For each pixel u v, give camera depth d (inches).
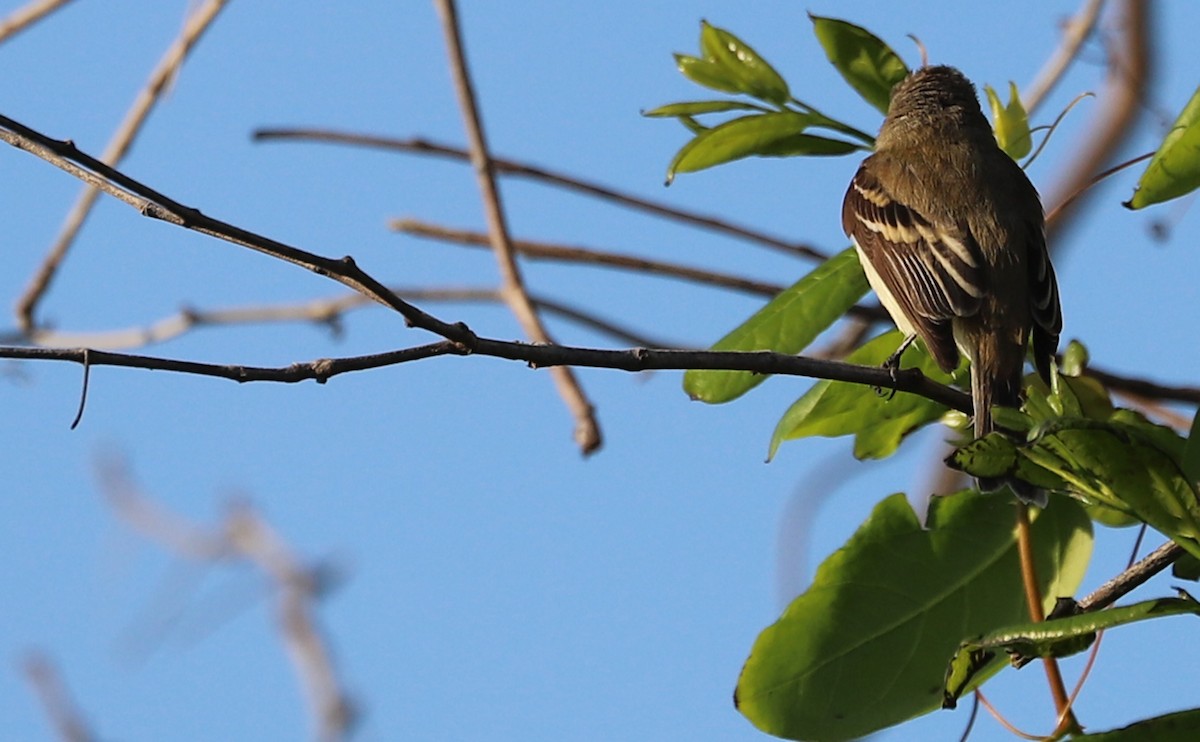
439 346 301.0
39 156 291.6
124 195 287.7
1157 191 310.2
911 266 430.6
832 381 359.9
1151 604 256.5
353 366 294.7
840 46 389.7
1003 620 341.7
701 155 378.3
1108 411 362.3
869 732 333.7
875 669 337.7
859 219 452.4
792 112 378.9
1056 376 363.6
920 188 446.0
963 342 416.8
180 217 285.0
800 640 338.0
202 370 289.3
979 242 429.4
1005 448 280.4
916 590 341.1
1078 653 278.7
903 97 486.9
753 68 385.1
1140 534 341.4
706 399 351.9
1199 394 417.1
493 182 498.0
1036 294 424.2
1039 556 347.3
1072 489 285.6
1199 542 276.1
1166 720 269.4
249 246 288.2
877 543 344.5
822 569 343.3
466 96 501.4
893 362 405.7
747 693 336.2
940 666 338.3
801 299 364.5
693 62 387.9
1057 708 302.4
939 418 383.6
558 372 445.4
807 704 334.6
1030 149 401.1
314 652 472.7
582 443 440.8
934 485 426.9
